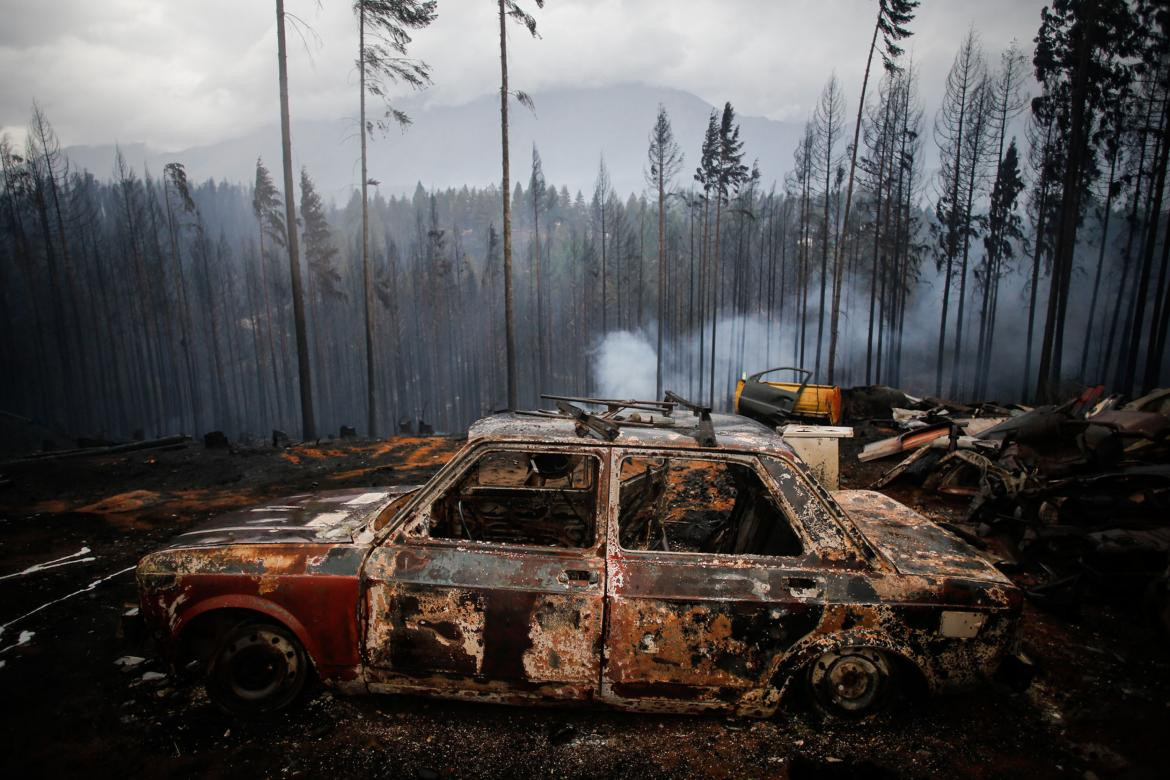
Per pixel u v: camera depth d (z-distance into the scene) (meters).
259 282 75.12
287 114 18.62
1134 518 5.04
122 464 10.26
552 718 3.22
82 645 4.02
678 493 5.59
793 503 3.16
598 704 3.04
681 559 3.02
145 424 55.03
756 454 3.23
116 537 6.39
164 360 64.06
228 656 3.16
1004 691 3.50
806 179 43.53
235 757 2.94
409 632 3.00
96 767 2.87
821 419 12.58
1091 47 24.00
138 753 2.96
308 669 3.24
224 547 3.19
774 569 3.02
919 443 8.73
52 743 3.03
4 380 45.84
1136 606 4.59
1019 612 3.04
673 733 3.12
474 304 80.44
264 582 3.05
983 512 6.00
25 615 4.46
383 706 3.29
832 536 3.11
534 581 2.94
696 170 44.81
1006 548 5.36
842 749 3.04
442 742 3.04
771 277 58.59
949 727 3.22
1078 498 5.25
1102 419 7.25
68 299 54.97
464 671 3.01
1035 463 5.70
